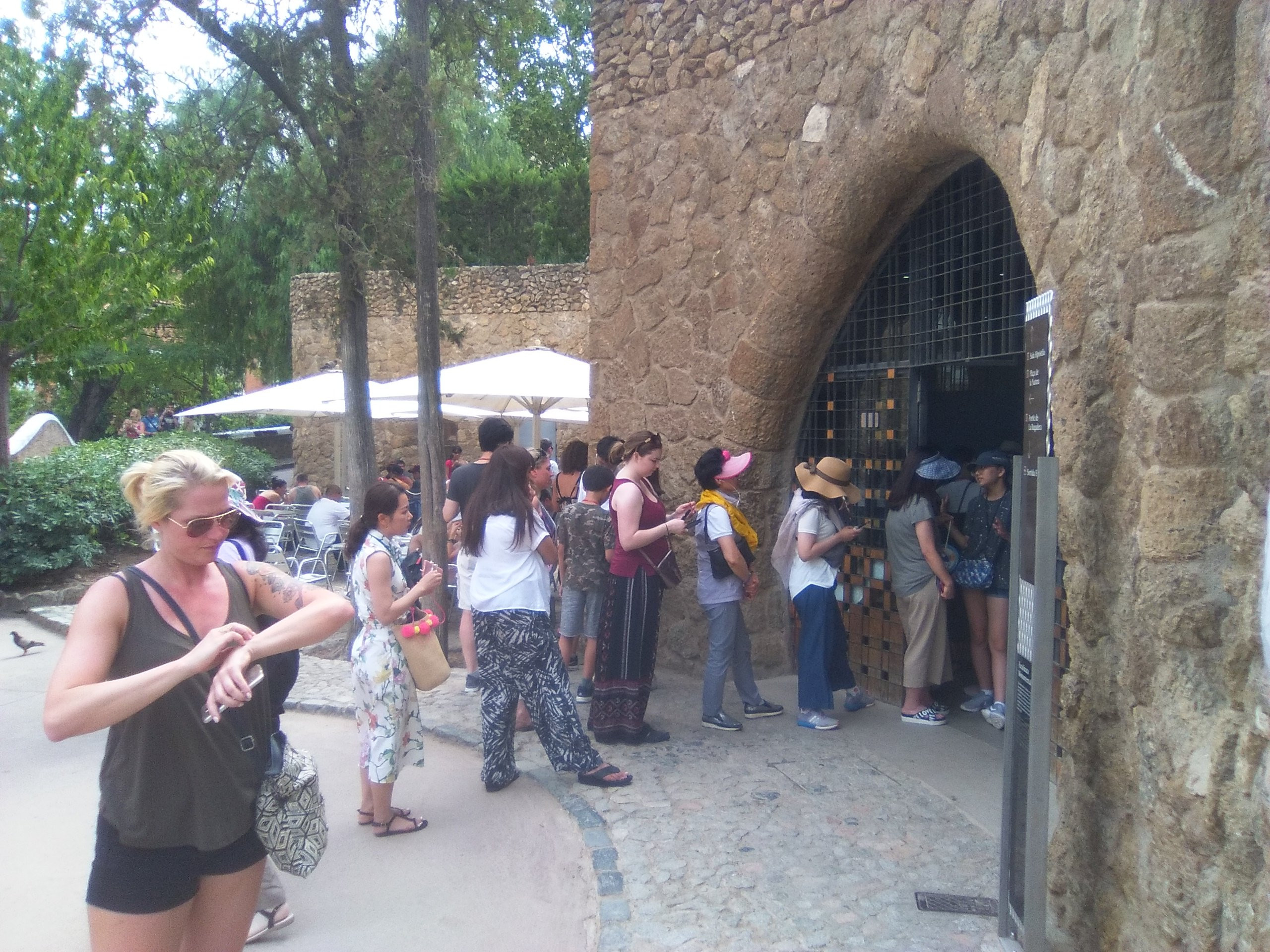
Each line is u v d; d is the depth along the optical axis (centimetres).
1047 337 276
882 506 582
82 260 1150
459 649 761
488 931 358
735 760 495
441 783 498
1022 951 292
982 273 494
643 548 515
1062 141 323
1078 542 296
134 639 228
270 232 2189
